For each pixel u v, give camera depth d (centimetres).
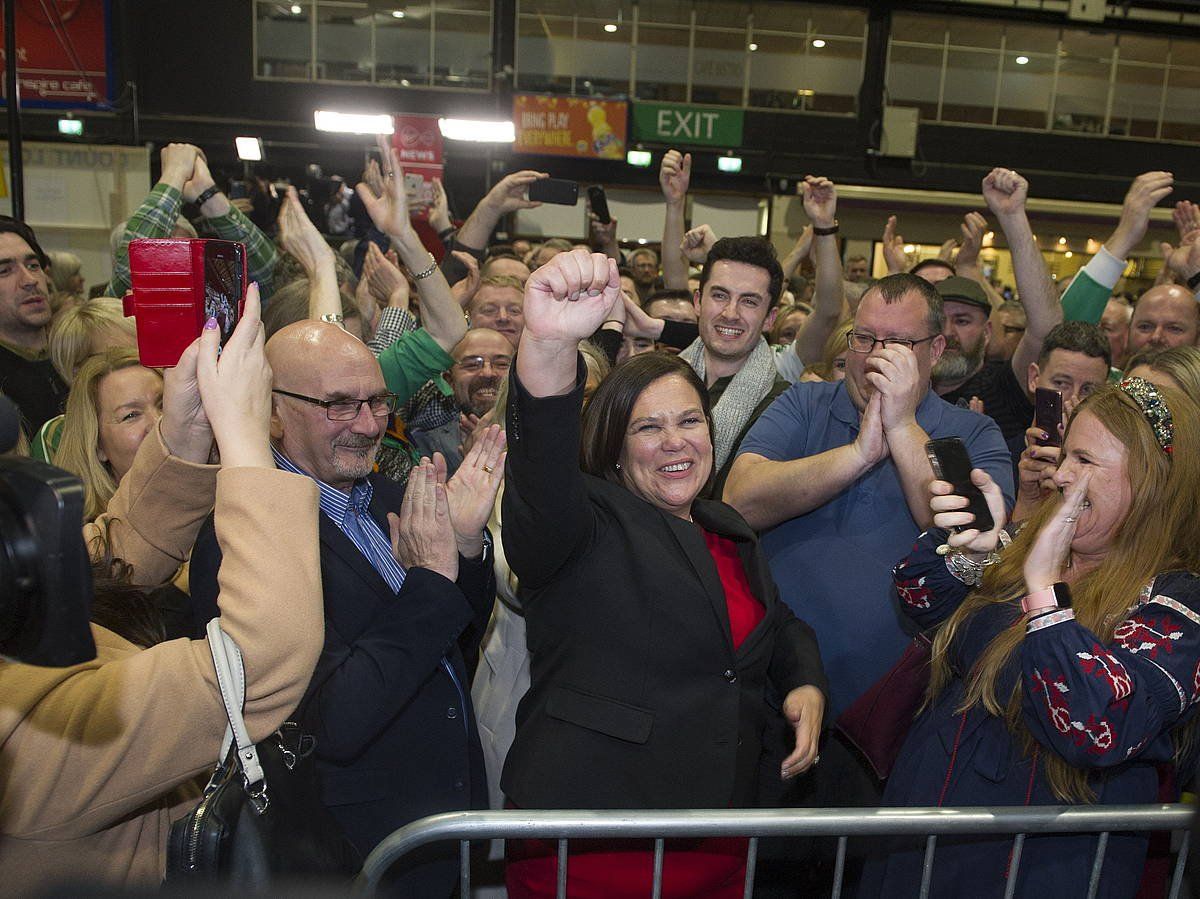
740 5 1675
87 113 1358
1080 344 279
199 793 136
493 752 202
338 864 131
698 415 179
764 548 226
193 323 129
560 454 147
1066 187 1784
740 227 1692
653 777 158
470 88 1662
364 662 151
